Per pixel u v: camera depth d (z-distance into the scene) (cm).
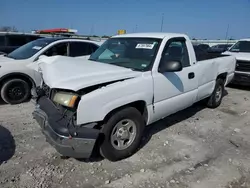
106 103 296
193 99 461
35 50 625
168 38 394
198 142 400
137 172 310
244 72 791
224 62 570
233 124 488
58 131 282
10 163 321
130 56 390
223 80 598
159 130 445
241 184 292
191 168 322
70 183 285
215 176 307
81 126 285
